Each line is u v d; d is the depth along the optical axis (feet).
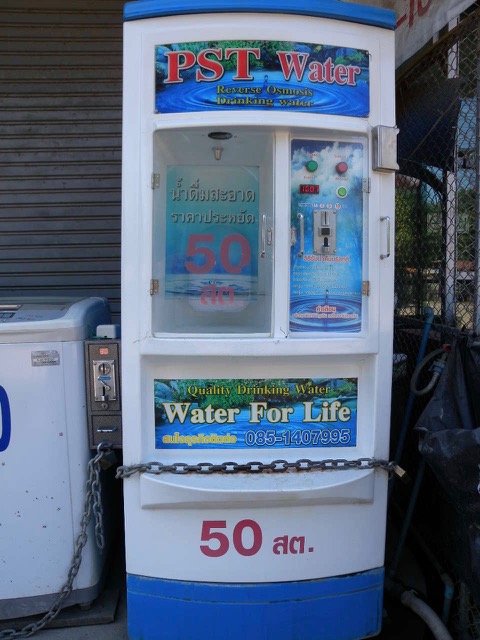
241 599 6.89
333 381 6.95
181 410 6.86
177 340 6.56
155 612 6.96
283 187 6.57
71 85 11.80
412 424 9.28
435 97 8.64
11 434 7.13
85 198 12.01
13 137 11.84
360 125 6.60
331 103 6.54
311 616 7.02
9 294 12.12
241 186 7.04
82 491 7.37
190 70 6.38
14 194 11.94
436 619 7.32
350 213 6.79
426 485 8.81
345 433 7.04
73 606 7.84
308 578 6.96
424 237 9.22
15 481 7.20
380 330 6.85
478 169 7.41
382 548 7.20
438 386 7.46
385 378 6.92
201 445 6.91
